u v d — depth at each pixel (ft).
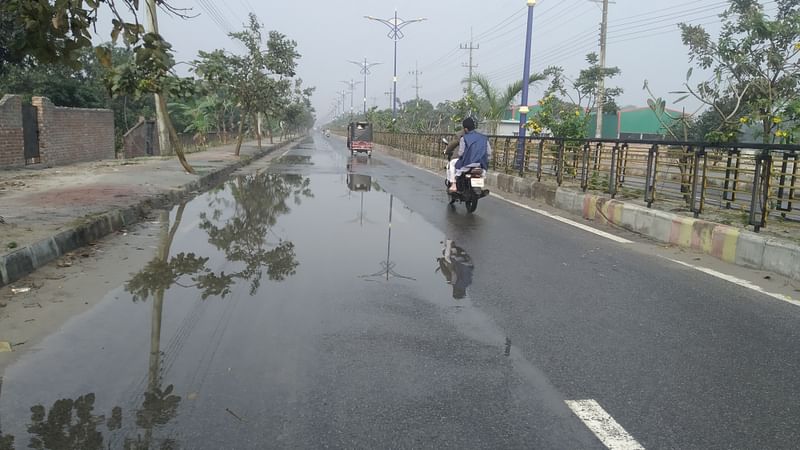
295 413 10.18
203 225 29.04
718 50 46.68
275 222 30.22
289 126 272.10
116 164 60.95
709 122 78.18
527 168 47.60
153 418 9.93
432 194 44.91
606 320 15.37
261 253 22.65
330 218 31.81
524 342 13.71
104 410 10.18
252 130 213.66
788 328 14.89
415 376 11.74
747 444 9.48
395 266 20.90
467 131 35.91
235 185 49.52
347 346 13.21
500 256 22.97
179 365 12.04
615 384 11.57
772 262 20.49
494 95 69.62
